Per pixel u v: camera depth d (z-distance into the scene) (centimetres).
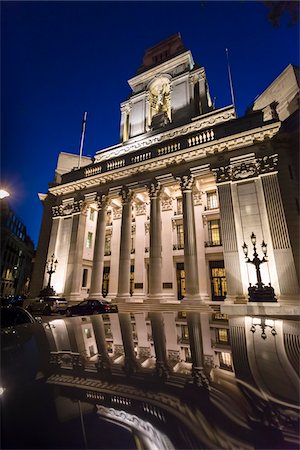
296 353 271
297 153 1792
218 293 2164
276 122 1744
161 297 1903
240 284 1591
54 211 2816
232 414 120
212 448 87
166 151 2292
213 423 110
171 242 2464
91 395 147
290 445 89
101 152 3216
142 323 654
